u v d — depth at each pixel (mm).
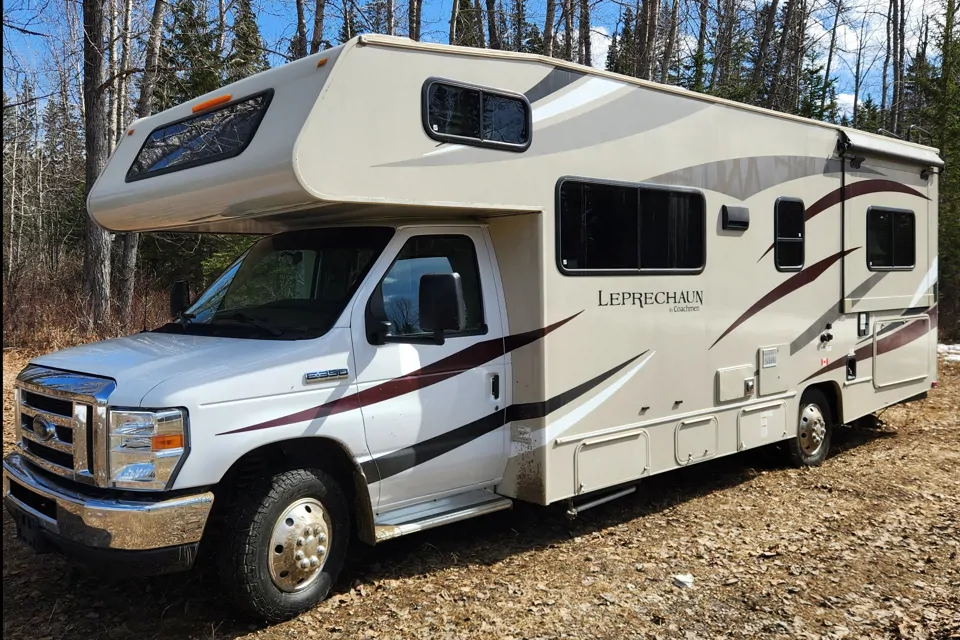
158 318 14719
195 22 14836
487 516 5840
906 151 8234
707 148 6059
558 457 4988
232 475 4078
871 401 7918
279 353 4020
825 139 7230
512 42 18312
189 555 3648
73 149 28656
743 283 6391
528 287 4914
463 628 4031
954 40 18422
